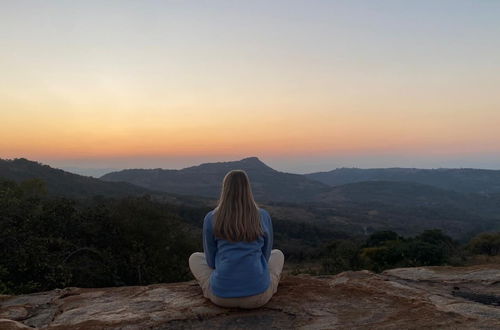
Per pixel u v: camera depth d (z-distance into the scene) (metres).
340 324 3.28
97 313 3.76
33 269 10.95
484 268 5.10
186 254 16.03
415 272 5.05
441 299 3.85
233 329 3.24
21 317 3.89
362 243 25.72
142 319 3.47
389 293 4.03
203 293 4.02
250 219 3.40
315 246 33.97
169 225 15.54
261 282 3.46
